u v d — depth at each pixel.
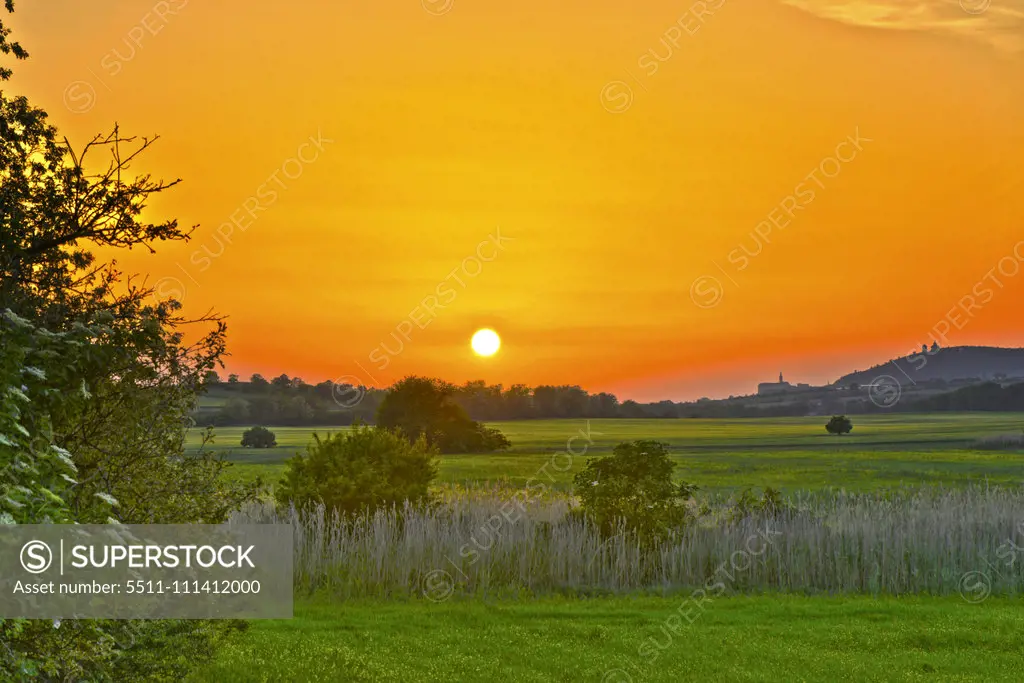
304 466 24.36
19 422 7.82
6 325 7.83
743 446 103.62
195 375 9.25
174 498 9.12
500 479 48.78
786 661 14.30
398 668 13.38
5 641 7.31
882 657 14.62
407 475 25.02
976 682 13.19
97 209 9.30
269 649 14.11
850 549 22.94
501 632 16.17
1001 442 98.94
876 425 177.88
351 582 20.58
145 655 8.68
